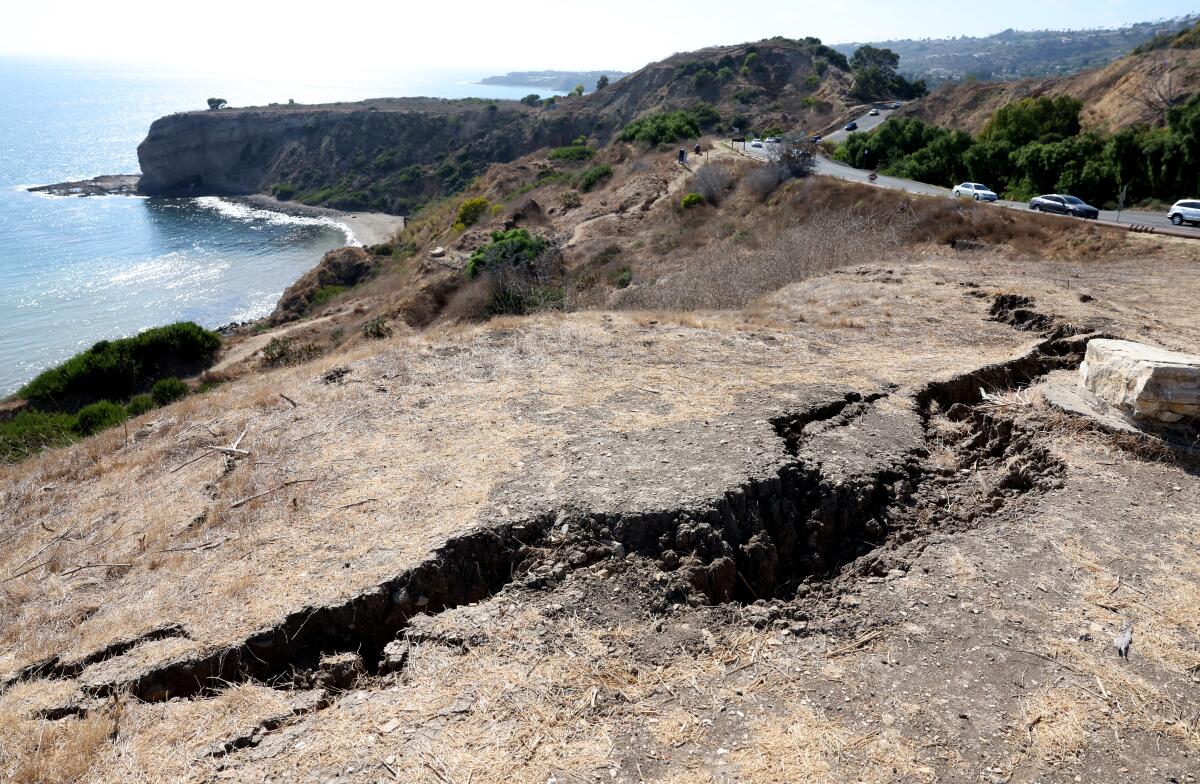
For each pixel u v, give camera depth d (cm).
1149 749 342
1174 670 391
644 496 526
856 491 553
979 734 351
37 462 878
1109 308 1094
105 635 448
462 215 3884
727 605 454
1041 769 332
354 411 794
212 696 408
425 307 2330
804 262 1731
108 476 758
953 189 3362
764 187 3112
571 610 445
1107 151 3098
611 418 699
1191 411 614
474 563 492
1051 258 1931
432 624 440
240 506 602
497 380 852
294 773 340
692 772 331
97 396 2280
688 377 816
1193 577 468
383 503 569
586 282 2188
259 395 918
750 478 543
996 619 434
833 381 777
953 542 520
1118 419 659
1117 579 468
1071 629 424
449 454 649
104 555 565
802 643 425
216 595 472
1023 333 995
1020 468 621
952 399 777
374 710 378
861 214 2514
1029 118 3916
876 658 408
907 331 1014
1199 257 1747
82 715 388
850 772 330
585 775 330
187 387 2062
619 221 3262
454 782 327
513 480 579
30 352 3034
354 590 458
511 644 418
